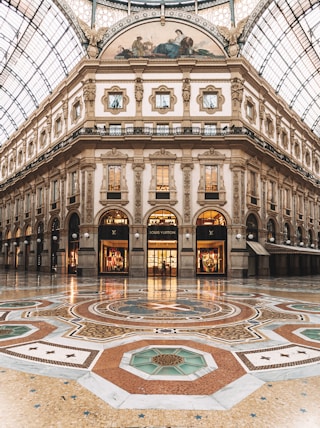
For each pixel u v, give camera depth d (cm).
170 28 2812
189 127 2603
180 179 2581
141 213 2544
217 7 2948
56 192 3128
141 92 2655
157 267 2545
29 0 2933
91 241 2536
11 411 340
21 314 895
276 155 3023
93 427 309
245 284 1914
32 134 3897
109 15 3002
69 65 3319
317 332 695
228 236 2520
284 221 3275
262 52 3266
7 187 4259
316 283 2000
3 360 503
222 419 326
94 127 2631
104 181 2583
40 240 3316
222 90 2655
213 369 466
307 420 324
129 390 394
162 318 844
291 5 2944
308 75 3834
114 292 1448
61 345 586
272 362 498
